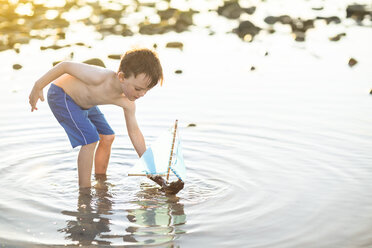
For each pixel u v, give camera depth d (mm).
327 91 6203
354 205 3326
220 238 2877
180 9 12242
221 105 5680
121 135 4781
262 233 2939
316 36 9688
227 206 3326
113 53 7957
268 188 3611
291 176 3824
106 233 2936
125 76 3426
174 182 3527
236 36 9781
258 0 13789
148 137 4617
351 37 9500
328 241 2848
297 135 4719
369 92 6125
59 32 9703
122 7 12445
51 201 3398
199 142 4551
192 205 3352
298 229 2990
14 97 5859
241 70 7293
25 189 3590
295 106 5633
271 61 7832
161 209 3291
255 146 4457
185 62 7727
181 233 2938
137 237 2885
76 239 2859
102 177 3914
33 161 4129
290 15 11664
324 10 12289
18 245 2779
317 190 3568
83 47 8570
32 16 11117
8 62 7520
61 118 3732
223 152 4320
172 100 5863
